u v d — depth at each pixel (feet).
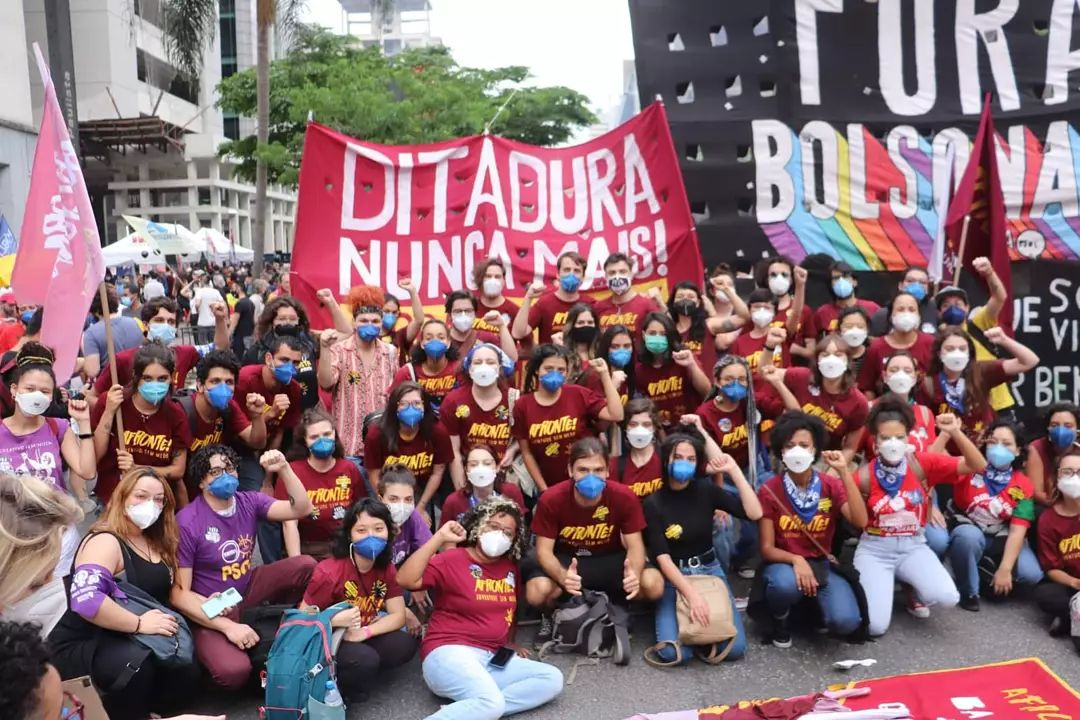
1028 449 19.20
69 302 17.37
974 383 20.40
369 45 101.30
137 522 14.47
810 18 27.89
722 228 28.43
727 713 13.89
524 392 19.76
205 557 15.42
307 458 18.28
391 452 18.85
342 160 25.31
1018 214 27.86
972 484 18.93
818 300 26.99
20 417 16.76
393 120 75.10
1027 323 27.66
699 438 17.30
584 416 19.43
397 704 15.17
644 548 17.38
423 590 16.37
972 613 18.38
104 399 18.20
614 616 16.62
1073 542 17.65
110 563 14.06
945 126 28.04
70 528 16.39
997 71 27.81
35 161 17.40
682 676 15.96
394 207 25.45
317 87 79.15
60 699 8.02
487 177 25.58
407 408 18.52
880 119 27.99
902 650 16.71
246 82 85.10
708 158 28.27
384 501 16.33
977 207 24.66
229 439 19.84
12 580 10.73
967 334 20.34
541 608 17.54
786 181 28.22
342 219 25.32
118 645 13.83
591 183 25.70
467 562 15.67
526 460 19.53
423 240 25.46
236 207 179.32
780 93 28.04
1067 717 13.53
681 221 24.76
